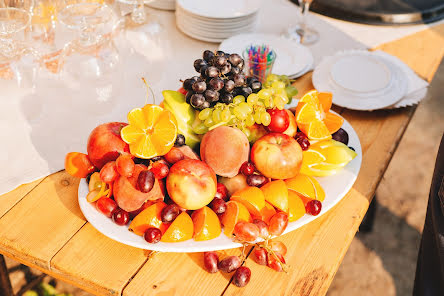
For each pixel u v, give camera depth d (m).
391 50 1.43
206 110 0.88
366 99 1.19
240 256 0.84
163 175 0.80
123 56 1.33
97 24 1.33
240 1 1.47
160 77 1.27
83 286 0.81
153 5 1.58
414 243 2.05
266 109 0.91
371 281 1.90
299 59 1.33
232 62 0.91
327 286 0.81
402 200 2.22
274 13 1.61
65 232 0.87
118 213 0.81
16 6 1.30
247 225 0.78
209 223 0.80
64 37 1.38
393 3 1.61
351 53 1.33
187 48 1.39
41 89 1.22
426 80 1.31
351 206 0.95
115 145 0.84
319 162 0.92
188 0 1.47
